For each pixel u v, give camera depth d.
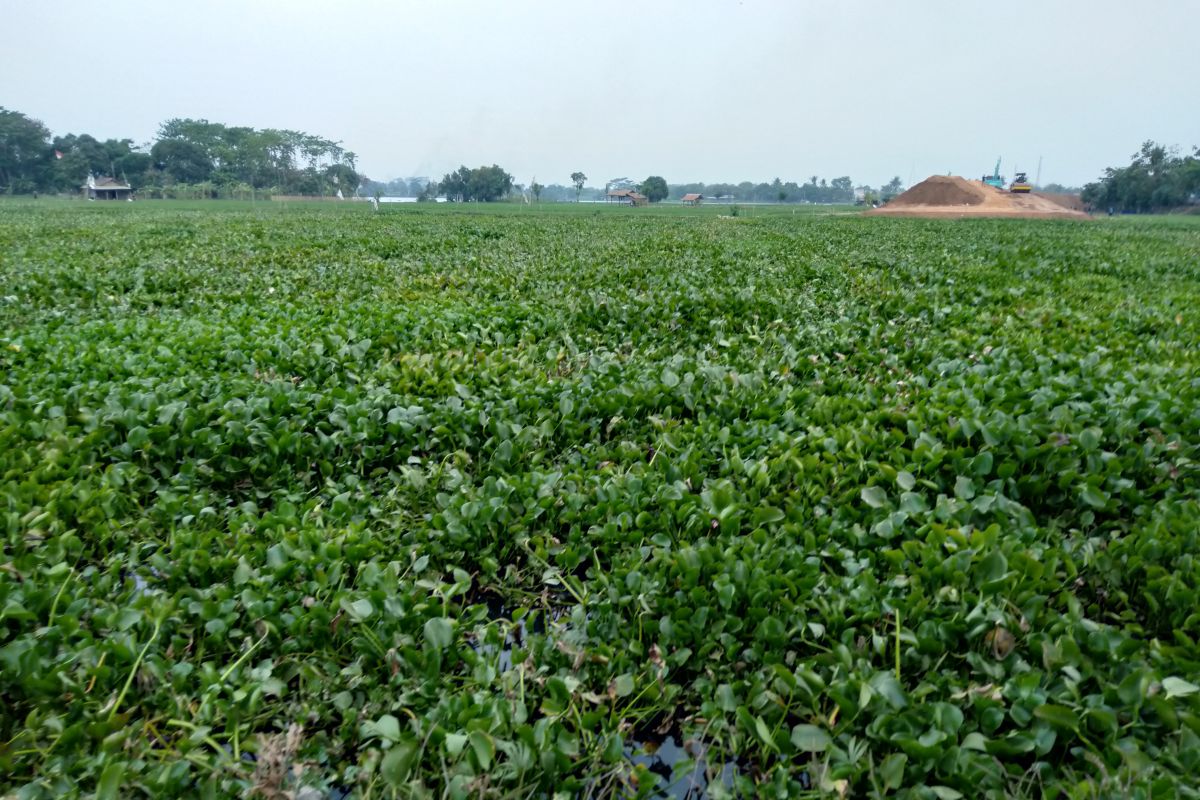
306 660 2.94
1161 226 38.19
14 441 4.38
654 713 2.83
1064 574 3.23
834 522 3.59
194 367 5.82
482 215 46.56
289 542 3.48
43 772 2.36
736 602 3.08
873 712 2.49
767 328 7.79
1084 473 3.94
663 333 7.59
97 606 3.15
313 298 9.35
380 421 4.81
